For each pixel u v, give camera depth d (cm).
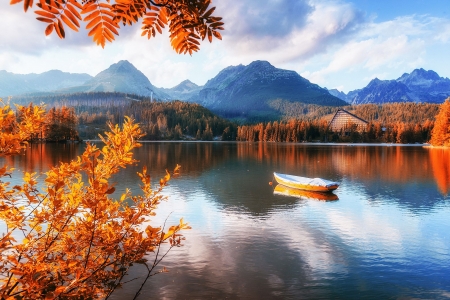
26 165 4238
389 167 4950
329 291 1108
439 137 10338
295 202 2517
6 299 258
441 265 1313
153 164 5222
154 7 146
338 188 3186
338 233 1716
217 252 1417
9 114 274
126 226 357
